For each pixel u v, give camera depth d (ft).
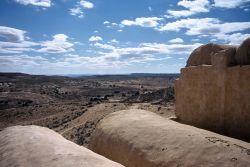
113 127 28.50
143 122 27.37
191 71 30.91
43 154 19.42
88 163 16.93
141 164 22.56
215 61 27.89
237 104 25.86
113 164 16.94
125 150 24.67
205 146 20.04
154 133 24.40
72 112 189.67
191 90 30.99
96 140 29.48
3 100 314.96
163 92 196.24
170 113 96.12
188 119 31.53
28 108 242.17
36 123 187.52
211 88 28.40
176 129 24.03
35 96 353.92
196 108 30.40
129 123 27.94
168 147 21.77
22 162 19.06
